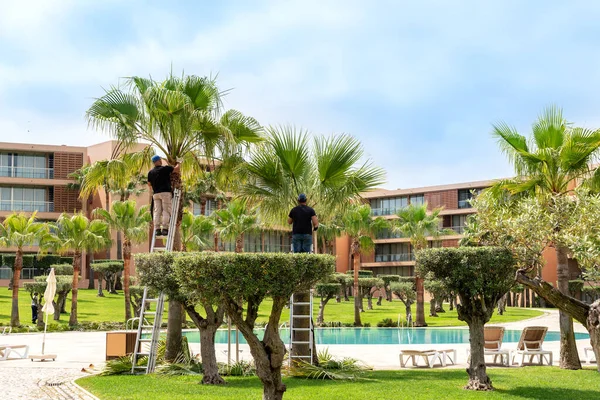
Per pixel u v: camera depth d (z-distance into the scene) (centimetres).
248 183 1650
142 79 1627
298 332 1526
